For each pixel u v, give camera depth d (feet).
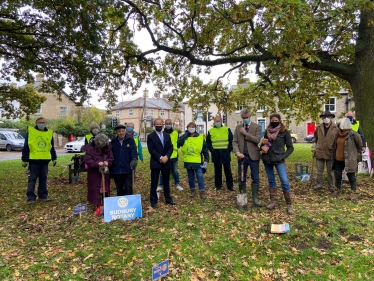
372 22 24.88
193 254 13.38
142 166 43.14
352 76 32.12
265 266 12.34
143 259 12.95
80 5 23.66
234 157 52.85
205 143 23.86
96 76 36.96
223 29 31.60
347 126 21.77
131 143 20.88
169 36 38.37
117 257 13.25
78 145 78.84
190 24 33.94
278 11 18.21
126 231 16.31
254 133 20.44
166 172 21.48
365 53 31.04
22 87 49.96
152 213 19.43
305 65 31.73
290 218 17.56
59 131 110.32
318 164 24.77
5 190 28.53
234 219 17.71
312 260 12.71
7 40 33.22
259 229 15.99
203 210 19.77
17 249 14.55
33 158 22.93
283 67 22.29
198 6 24.63
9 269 12.46
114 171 20.42
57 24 28.55
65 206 22.04
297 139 120.16
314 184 26.66
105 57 32.27
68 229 17.08
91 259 13.14
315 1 24.79
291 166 38.58
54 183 31.30
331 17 25.61
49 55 35.12
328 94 49.60
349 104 109.09
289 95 47.98
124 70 38.58
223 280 11.35
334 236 14.88
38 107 50.34
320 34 25.89
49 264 12.83
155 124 20.94
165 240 14.87
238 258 12.98
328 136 23.98
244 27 34.19
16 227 17.80
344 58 39.45
